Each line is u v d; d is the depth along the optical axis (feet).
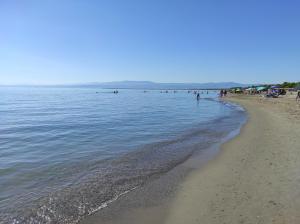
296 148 42.16
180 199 26.37
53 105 176.24
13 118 101.14
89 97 313.94
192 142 52.90
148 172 34.76
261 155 39.55
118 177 32.96
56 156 43.60
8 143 55.21
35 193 28.43
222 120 88.99
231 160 38.55
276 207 23.08
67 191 28.84
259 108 127.03
